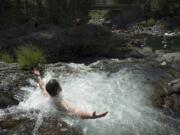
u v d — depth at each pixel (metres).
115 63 12.84
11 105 8.19
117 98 8.77
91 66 12.02
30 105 7.84
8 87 8.99
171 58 15.34
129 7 44.84
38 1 26.06
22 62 10.66
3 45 17.56
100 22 42.22
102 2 53.34
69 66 11.50
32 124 6.73
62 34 18.50
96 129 7.04
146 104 8.66
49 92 7.31
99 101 8.45
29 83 9.40
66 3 25.91
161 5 40.25
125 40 20.70
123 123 7.52
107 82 9.89
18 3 26.88
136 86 9.74
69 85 9.33
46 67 10.92
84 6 26.58
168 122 7.88
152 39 27.05
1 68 10.60
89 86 9.37
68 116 7.04
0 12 26.11
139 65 12.56
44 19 25.55
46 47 17.55
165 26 36.84
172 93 9.35
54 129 6.60
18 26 23.66
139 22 40.31
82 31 19.11
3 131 6.58
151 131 7.37
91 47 18.38
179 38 28.52
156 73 11.29
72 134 6.57
